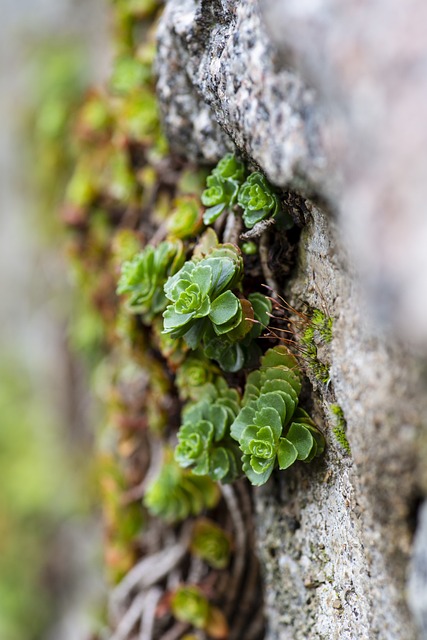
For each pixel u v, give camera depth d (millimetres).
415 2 333
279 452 396
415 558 351
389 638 368
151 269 434
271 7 352
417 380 343
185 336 408
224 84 393
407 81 330
